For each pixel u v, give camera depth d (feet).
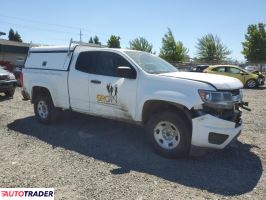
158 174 16.37
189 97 17.34
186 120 18.01
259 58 146.00
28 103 37.93
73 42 24.63
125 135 23.35
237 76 71.87
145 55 22.07
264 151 20.44
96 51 22.40
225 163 18.12
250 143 22.15
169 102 18.07
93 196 13.83
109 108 21.18
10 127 25.67
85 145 21.01
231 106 17.49
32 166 17.20
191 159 18.57
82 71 22.85
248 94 56.95
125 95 20.06
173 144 18.39
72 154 19.21
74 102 23.54
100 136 23.08
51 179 15.53
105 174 16.24
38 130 24.70
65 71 23.88
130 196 13.89
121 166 17.37
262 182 15.70
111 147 20.61
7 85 41.52
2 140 22.08
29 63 27.32
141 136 23.11
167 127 18.57
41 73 25.85
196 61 185.16
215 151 20.02
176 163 17.90
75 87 23.16
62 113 26.12
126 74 19.53
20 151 19.75
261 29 146.51
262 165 17.95
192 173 16.58
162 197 13.88
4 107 34.86
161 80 18.65
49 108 25.75
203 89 17.13
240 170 17.15
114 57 21.29
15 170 16.60
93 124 26.40
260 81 71.97
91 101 22.24
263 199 13.98
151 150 20.03
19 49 122.42
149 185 15.05
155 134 18.94
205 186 15.10
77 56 23.54
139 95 19.34
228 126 17.21
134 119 19.85
